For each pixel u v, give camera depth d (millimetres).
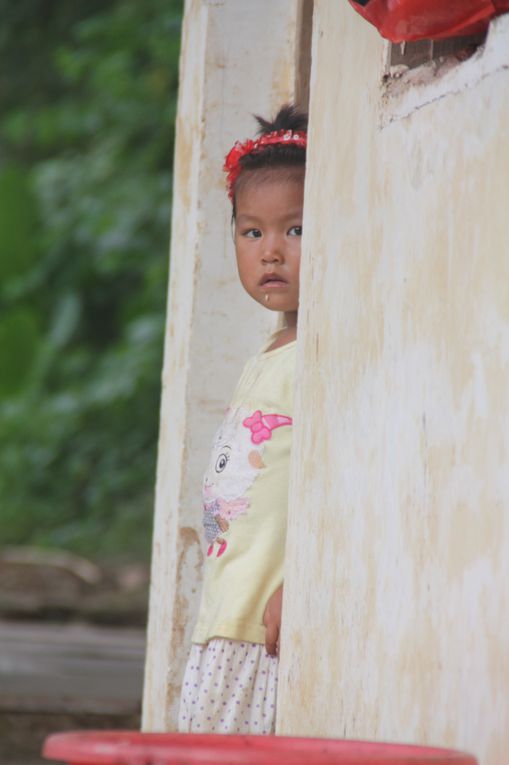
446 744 6625
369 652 7590
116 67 46812
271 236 9430
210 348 11195
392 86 7945
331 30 9031
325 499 8383
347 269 8344
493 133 6613
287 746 6363
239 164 9586
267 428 9211
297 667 8578
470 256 6742
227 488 9203
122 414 44906
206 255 11219
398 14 7195
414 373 7297
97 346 48844
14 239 46844
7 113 53344
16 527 42906
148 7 47500
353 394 8094
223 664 8906
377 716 7414
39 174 48781
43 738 17000
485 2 6801
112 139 47688
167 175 46562
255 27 11328
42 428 45219
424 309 7242
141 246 45719
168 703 10945
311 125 9242
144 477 43750
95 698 18922
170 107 45406
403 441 7363
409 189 7570
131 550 40375
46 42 52844
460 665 6535
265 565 9000
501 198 6457
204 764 5379
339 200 8578
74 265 47438
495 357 6375
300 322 9117
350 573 7922
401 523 7309
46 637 26188
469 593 6484
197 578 11086
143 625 29625
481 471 6445
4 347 45844
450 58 7371
